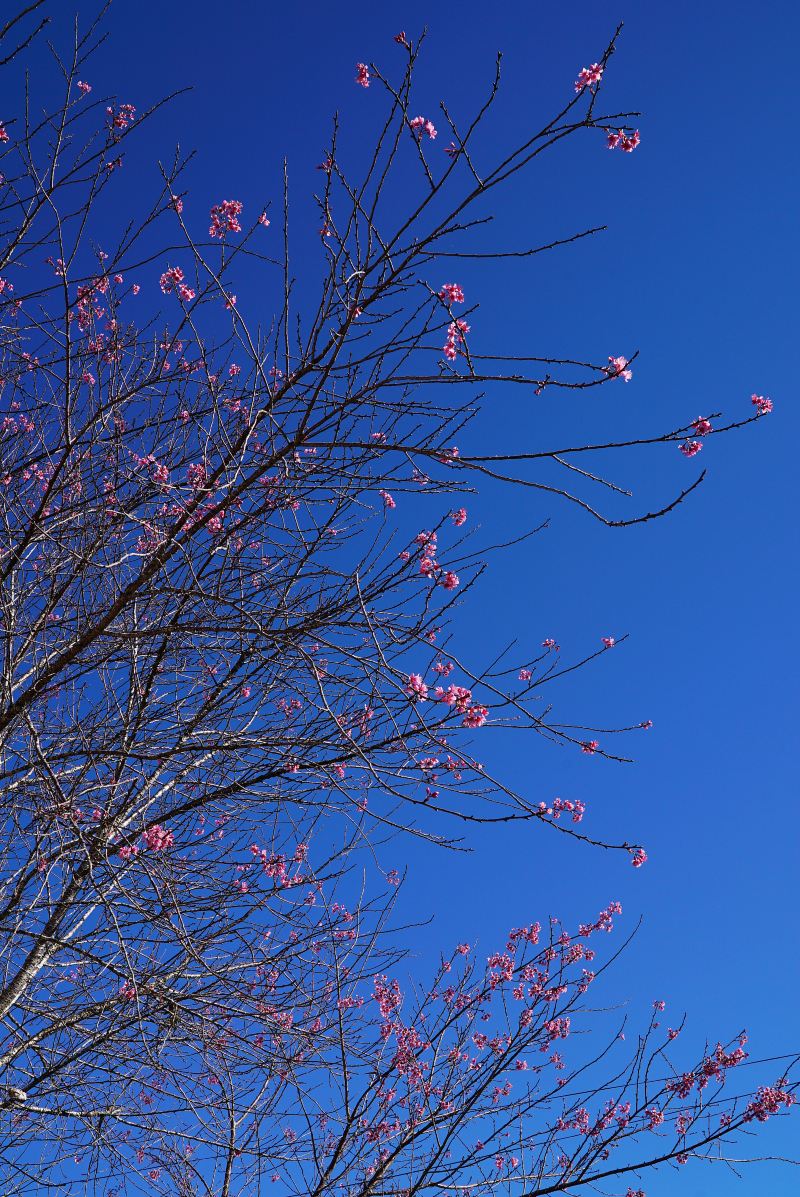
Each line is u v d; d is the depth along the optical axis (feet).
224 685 17.98
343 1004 21.29
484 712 13.89
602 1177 19.26
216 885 19.07
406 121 12.18
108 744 18.15
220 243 14.51
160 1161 21.21
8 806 16.62
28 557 18.17
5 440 17.66
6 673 15.88
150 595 15.33
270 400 14.12
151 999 18.07
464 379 12.71
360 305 13.17
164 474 16.78
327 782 16.38
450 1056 22.39
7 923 17.76
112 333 17.79
